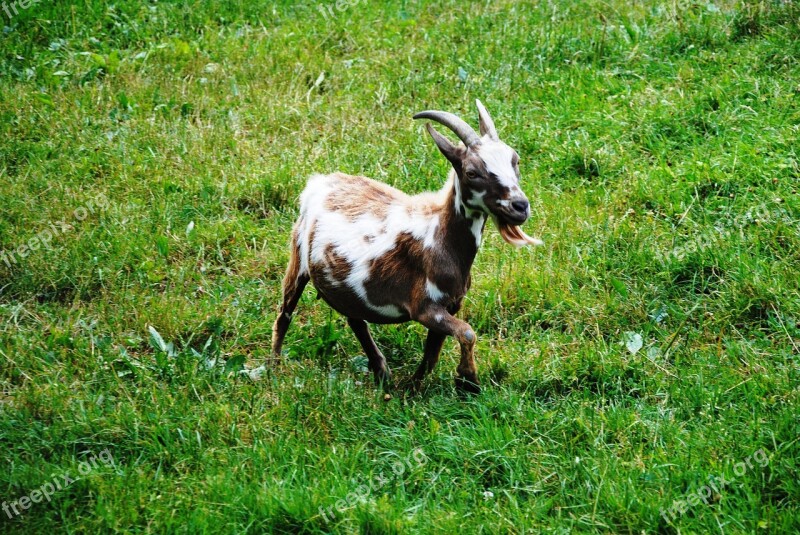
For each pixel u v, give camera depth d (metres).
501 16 9.70
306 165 7.53
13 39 9.27
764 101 7.69
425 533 4.38
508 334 6.03
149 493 4.65
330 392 5.39
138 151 7.84
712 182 6.94
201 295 6.54
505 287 6.24
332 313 6.23
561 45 8.93
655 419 5.14
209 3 10.08
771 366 5.42
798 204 6.54
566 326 6.07
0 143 7.83
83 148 7.79
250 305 6.34
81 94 8.54
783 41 8.30
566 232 6.70
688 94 7.93
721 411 5.13
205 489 4.65
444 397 5.39
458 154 5.07
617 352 5.66
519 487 4.73
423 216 5.26
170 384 5.57
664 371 5.50
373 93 8.54
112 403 5.36
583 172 7.39
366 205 5.49
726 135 7.39
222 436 5.07
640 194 6.95
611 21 9.29
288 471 4.82
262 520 4.48
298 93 8.59
